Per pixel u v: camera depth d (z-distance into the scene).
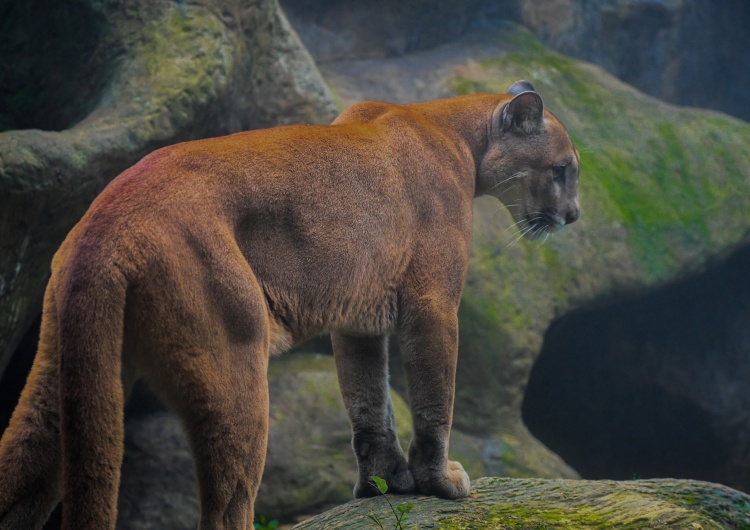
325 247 6.12
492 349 16.58
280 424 14.11
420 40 20.80
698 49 25.77
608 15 24.03
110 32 12.89
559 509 6.86
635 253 18.53
